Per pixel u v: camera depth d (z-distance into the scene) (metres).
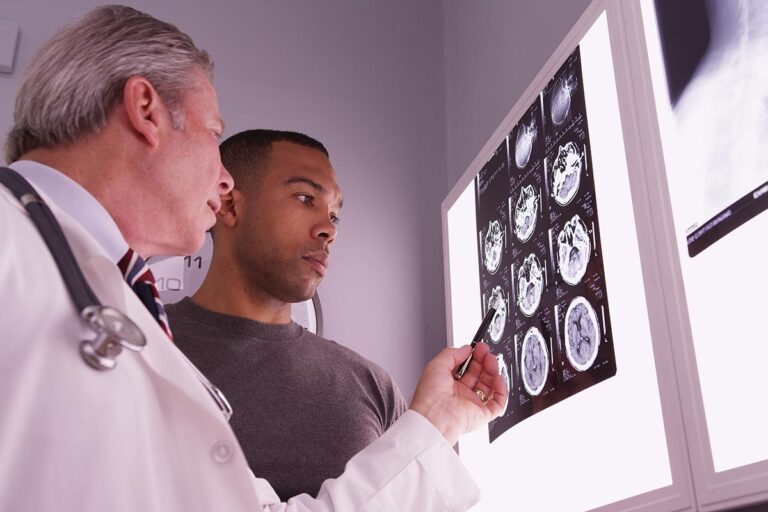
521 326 1.73
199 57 1.06
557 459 1.52
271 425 1.49
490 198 1.97
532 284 1.70
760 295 1.05
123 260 0.86
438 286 2.38
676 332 1.20
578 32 1.61
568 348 1.52
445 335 2.32
